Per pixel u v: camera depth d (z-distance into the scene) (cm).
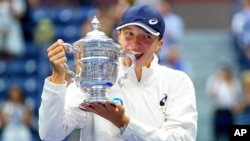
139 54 1073
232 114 2920
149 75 1104
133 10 1067
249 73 2836
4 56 3312
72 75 1044
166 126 1091
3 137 2706
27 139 2730
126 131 1033
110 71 1045
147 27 1058
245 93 2634
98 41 1041
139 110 1090
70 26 3522
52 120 1039
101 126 1086
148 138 1041
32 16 3456
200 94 3447
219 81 2978
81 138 1105
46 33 3303
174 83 1116
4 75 3297
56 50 1028
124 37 1073
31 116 2773
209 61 3659
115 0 3167
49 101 1030
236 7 3791
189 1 4234
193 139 1094
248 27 3484
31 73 3291
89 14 3566
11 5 3259
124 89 1095
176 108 1100
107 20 2695
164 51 3077
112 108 1017
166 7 3222
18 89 2773
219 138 2925
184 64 3181
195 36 3819
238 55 3566
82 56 1048
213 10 4212
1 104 3028
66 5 3700
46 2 3675
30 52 3322
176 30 3209
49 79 1038
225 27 4200
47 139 1059
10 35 3272
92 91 1045
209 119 3269
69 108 1082
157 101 1099
